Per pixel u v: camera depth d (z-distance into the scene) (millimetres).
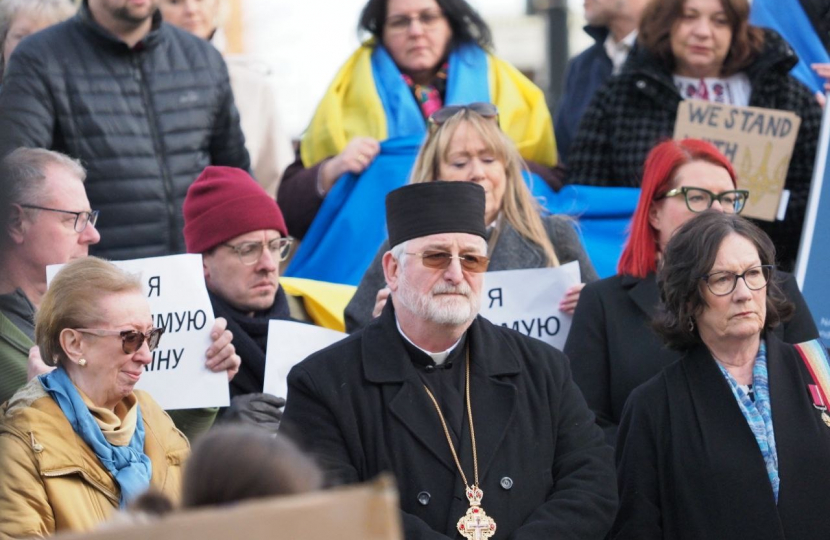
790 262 13672
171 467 8812
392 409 8492
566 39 25516
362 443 8469
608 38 15750
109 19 12562
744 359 9133
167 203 12750
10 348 9398
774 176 12906
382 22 14461
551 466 8656
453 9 14383
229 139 13438
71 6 13906
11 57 12453
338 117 14289
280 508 4137
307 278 13758
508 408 8641
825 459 8797
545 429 8680
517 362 8875
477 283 8766
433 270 8664
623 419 9336
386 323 8883
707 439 8875
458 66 14281
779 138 12891
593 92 15531
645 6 14352
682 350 9273
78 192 10039
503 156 11672
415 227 8719
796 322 10047
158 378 10211
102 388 8438
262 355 10883
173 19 15234
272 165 15641
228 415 10328
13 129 12125
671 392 9109
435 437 8477
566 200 13641
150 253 12641
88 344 8406
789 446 8797
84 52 12594
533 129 14367
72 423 8211
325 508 4145
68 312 8406
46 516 7941
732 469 8773
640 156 13555
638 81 13688
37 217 9812
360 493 4160
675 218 10609
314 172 14000
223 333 10266
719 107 12977
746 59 13656
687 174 10633
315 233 13852
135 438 8586
